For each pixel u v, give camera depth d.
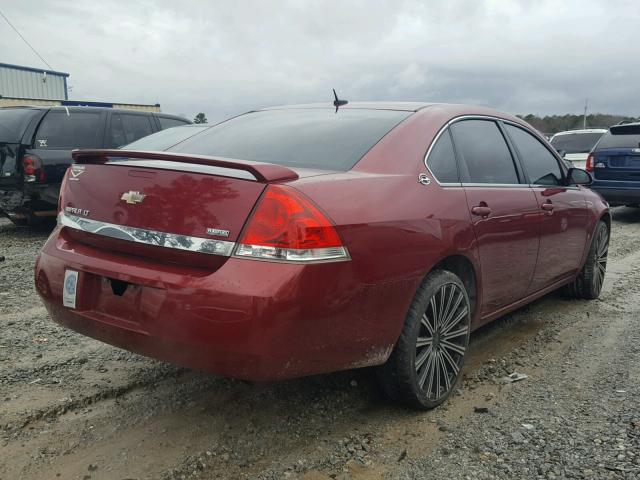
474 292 3.58
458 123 3.76
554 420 3.11
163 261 2.68
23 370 3.65
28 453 2.75
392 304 2.85
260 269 2.44
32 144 8.17
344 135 3.35
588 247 5.21
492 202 3.64
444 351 3.31
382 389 3.18
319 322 2.54
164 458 2.73
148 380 3.56
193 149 3.60
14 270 6.22
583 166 14.71
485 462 2.71
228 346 2.45
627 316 5.02
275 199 2.49
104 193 2.93
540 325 4.76
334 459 2.75
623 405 3.26
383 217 2.80
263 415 3.16
